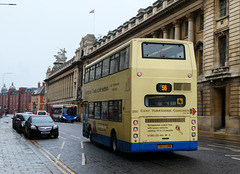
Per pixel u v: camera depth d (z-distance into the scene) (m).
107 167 9.59
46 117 21.17
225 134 26.20
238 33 26.16
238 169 8.95
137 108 10.53
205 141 19.16
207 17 30.66
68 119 55.28
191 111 10.92
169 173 8.47
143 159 11.15
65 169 9.20
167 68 10.88
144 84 10.65
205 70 30.56
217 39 29.31
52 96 120.69
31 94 155.38
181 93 10.89
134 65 10.67
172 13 37.53
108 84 13.43
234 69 26.31
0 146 15.05
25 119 25.02
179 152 13.03
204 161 10.49
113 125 12.47
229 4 27.59
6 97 183.88
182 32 36.88
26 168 9.04
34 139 19.58
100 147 15.15
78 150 13.93
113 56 12.98
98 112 15.05
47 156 11.88
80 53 79.56
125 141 10.94
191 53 11.25
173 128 10.72
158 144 10.57
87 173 8.66
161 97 10.73
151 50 10.91
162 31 41.09
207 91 29.98
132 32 47.84
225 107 27.53
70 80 93.62
